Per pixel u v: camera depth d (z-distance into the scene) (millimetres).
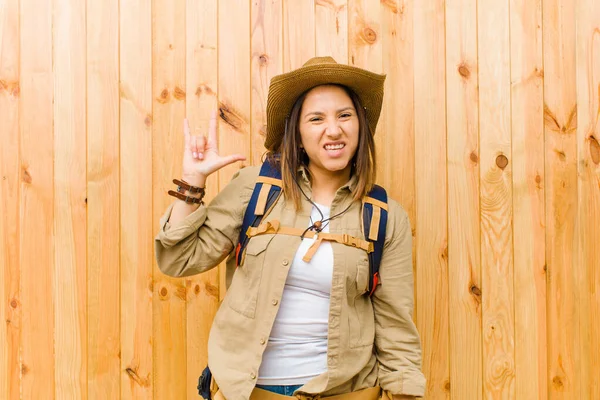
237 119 1926
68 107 1914
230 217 1479
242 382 1360
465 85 1954
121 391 1917
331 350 1380
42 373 1914
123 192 1915
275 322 1400
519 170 1957
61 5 1913
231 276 1556
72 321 1915
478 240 1954
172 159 1919
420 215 1947
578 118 1971
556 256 1966
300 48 1930
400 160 1947
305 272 1397
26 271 1914
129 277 1918
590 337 1979
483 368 1951
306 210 1460
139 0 1916
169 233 1392
